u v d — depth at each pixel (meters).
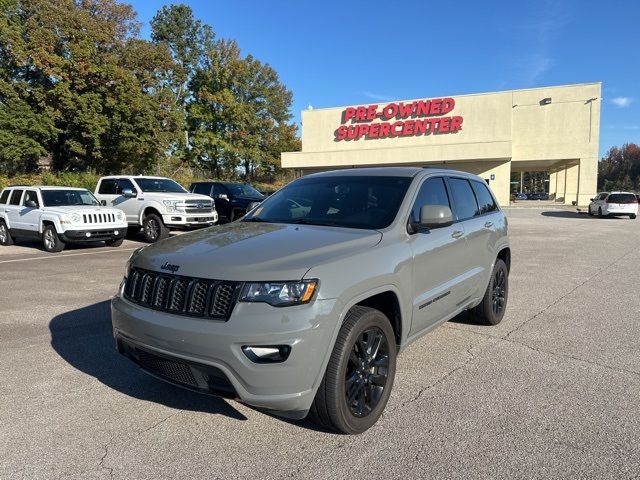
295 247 3.26
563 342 5.16
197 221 14.77
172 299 3.08
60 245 12.53
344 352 3.05
